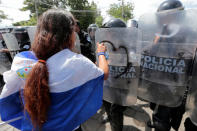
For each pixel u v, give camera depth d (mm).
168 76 1086
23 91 772
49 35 711
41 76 674
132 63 1266
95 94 883
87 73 787
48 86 697
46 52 716
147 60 1169
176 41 994
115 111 1536
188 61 996
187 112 1115
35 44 738
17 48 2674
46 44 708
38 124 733
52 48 721
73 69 728
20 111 876
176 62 1025
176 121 1354
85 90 812
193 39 939
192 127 1183
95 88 874
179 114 1309
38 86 668
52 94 732
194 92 1009
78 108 808
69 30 770
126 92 1390
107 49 1363
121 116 1563
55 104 758
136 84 1312
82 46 2662
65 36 754
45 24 725
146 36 1128
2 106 819
